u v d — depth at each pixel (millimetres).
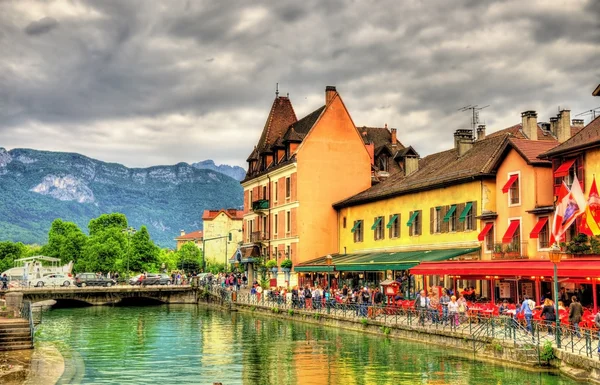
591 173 34125
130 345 37594
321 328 43406
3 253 134625
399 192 51344
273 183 70312
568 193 33344
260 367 29156
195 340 39406
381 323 37844
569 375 24219
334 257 60281
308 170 64125
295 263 63469
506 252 38375
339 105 65812
